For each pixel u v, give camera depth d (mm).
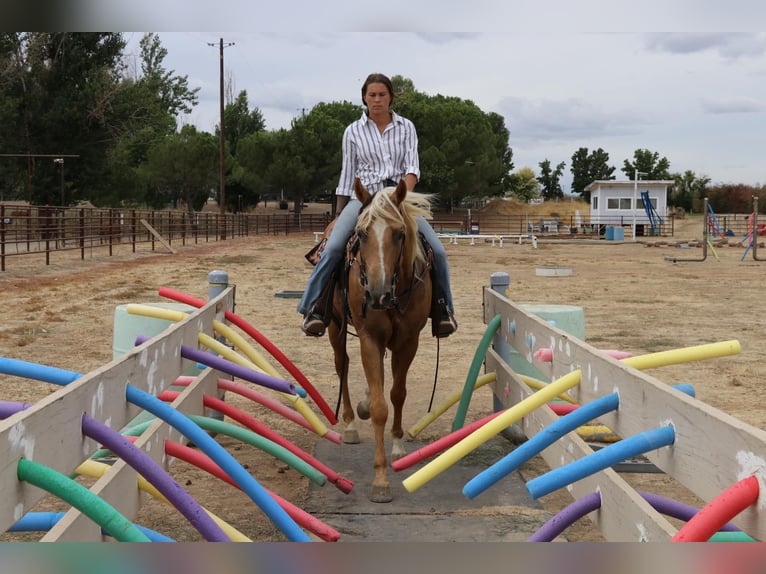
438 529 4098
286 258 27719
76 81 37969
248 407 6926
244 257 28000
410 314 4871
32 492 2178
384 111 5371
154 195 68188
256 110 87500
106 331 10922
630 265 25984
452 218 68500
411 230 4680
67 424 2420
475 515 4316
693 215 83375
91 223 29469
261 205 92562
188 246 35312
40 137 38375
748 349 9969
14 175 42469
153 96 41906
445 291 5207
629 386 2719
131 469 3064
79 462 2535
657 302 15273
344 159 5512
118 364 2965
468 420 6508
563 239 49969
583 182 108938
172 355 3930
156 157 59812
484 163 63000
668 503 2873
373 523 4184
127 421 3105
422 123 63344
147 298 14852
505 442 5793
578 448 3146
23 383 7516
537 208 85500
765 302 15383
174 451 3555
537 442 2791
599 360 3076
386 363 9180
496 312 5734
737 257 30500
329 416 5625
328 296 5246
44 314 12477
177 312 5336
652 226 56094
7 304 13617
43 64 37219
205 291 15992
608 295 16438
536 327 4297
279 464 5340
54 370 3418
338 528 4102
